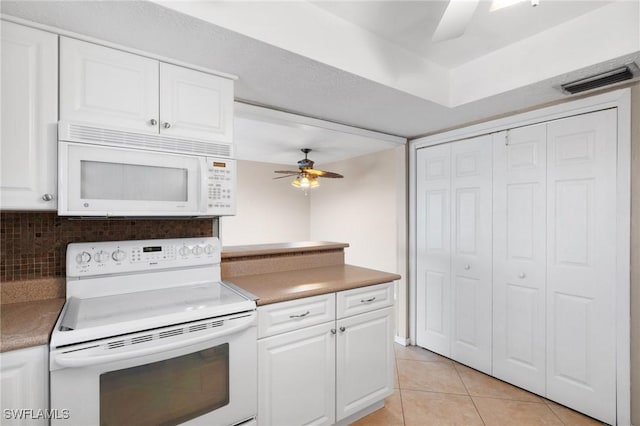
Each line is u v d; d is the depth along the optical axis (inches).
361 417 79.4
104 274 59.6
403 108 88.9
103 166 52.9
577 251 80.4
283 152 167.3
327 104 85.8
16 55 47.4
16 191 47.5
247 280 76.8
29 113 48.2
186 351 51.3
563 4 60.8
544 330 86.7
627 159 72.4
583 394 79.5
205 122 63.5
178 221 72.8
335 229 193.8
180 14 47.1
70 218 61.1
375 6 61.2
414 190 122.8
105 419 45.4
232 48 56.7
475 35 71.2
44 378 42.2
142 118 56.7
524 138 90.3
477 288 102.6
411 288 124.0
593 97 76.6
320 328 69.1
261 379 60.9
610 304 75.1
